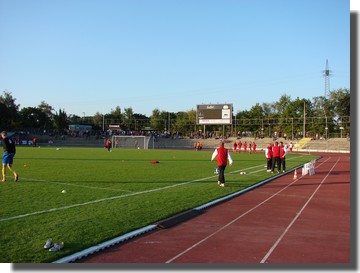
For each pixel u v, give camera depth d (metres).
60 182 16.12
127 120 128.50
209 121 74.00
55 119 111.12
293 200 13.39
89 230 8.16
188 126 115.50
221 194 14.01
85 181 16.70
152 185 15.91
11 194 12.59
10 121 90.12
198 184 16.77
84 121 135.88
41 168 22.88
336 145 73.38
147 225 8.92
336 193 15.23
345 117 85.19
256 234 8.54
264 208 11.76
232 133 98.62
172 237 8.16
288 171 25.86
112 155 41.25
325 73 96.12
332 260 6.79
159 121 121.81
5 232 7.79
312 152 68.56
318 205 12.42
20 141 77.38
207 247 7.47
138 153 48.78
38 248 6.86
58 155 38.47
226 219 10.09
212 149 74.62
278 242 7.91
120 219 9.27
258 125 102.44
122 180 17.45
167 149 71.94
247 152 62.22
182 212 10.58
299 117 91.06
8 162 16.03
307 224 9.62
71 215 9.52
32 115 114.19
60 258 6.47
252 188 16.44
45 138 86.81
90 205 10.95
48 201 11.41
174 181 17.66
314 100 92.00
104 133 99.50
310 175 23.16
